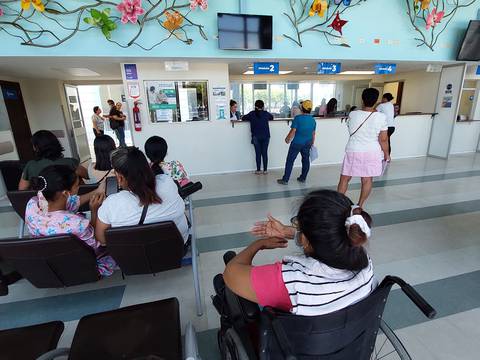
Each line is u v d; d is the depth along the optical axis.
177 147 4.97
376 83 8.49
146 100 4.63
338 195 0.81
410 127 6.05
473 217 3.08
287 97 8.79
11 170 3.88
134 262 1.52
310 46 4.14
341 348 0.87
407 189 4.05
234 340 1.03
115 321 1.16
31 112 6.56
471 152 6.68
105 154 2.25
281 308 0.81
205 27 3.75
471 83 6.41
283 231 1.18
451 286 1.97
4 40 3.22
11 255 1.30
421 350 1.47
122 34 3.50
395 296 1.88
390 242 2.58
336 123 5.59
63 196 1.51
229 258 1.30
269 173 5.20
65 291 2.04
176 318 1.17
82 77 6.47
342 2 4.05
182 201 1.76
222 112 4.99
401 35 4.44
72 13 3.28
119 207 1.49
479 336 1.56
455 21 4.62
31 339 1.09
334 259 0.77
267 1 3.85
